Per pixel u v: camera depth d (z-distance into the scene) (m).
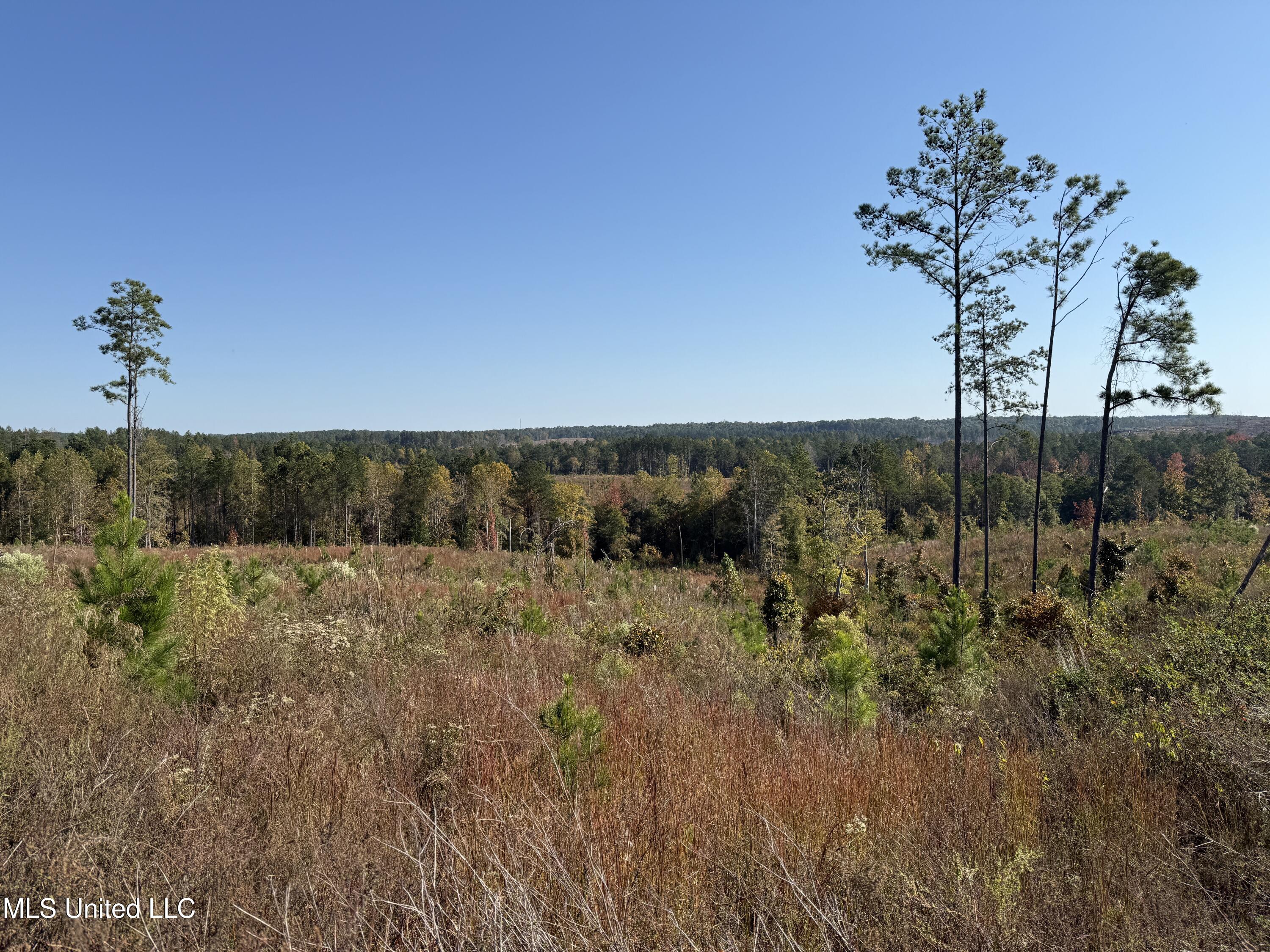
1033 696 6.10
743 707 5.95
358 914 2.13
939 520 53.19
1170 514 42.38
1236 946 2.35
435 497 64.38
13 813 2.46
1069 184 16.39
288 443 78.12
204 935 2.04
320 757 3.57
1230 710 3.89
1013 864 2.63
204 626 6.05
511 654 7.51
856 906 2.50
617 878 2.55
